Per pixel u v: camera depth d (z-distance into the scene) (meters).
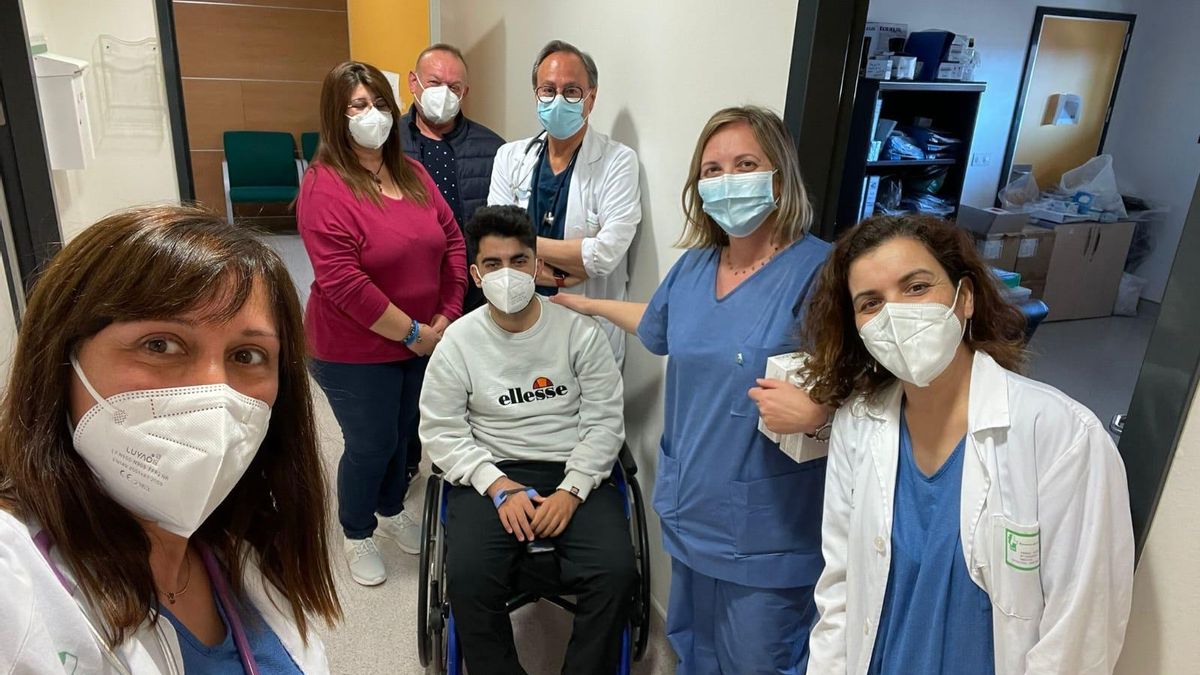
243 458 0.72
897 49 4.15
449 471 1.95
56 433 0.65
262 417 0.74
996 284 1.12
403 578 2.52
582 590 1.82
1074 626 0.97
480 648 1.79
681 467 1.62
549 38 2.79
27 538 0.61
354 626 2.29
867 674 1.19
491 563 1.80
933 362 1.04
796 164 1.49
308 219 2.06
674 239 2.06
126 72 3.17
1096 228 4.97
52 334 0.63
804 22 1.52
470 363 2.00
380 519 2.73
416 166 2.34
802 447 1.36
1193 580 0.98
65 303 0.63
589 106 2.22
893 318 1.06
